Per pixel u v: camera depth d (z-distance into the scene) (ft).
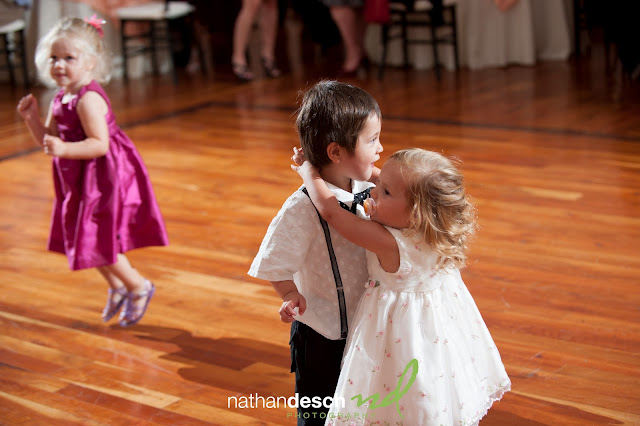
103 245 8.99
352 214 5.68
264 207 13.41
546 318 9.09
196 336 9.21
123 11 24.26
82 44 8.85
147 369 8.50
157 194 14.24
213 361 8.63
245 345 8.96
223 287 10.49
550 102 19.29
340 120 5.61
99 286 10.78
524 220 12.07
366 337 5.73
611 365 8.07
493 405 7.45
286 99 21.44
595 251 10.84
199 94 22.65
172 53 24.21
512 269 10.41
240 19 23.53
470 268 10.48
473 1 23.18
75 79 8.87
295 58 26.96
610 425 7.09
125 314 9.45
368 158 5.75
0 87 24.84
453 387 5.78
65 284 10.85
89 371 8.50
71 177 9.02
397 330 5.67
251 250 11.65
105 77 9.45
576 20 24.23
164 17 23.90
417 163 5.60
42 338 9.30
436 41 22.58
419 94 20.93
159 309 9.93
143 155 16.79
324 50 26.73
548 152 15.43
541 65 23.47
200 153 16.78
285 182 14.66
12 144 18.21
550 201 12.82
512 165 14.74
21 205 14.11
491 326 8.97
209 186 14.60
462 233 5.68
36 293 10.57
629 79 20.99
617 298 9.49
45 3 24.21
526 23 23.30
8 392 8.09
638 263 10.41
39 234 12.73
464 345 6.05
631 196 12.85
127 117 20.30
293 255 5.81
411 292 5.73
